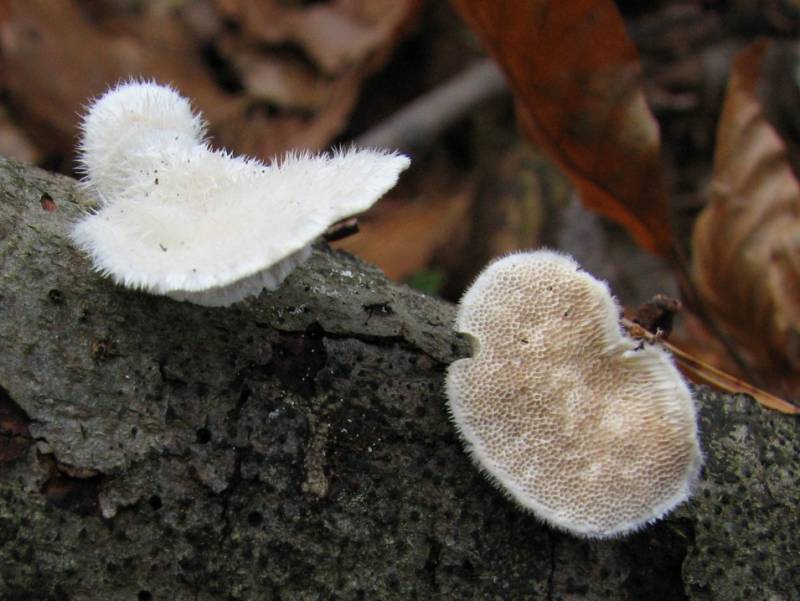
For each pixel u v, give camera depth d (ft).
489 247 0.68
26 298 0.38
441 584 0.39
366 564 0.38
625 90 0.47
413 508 0.39
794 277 0.51
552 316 0.38
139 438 0.37
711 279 0.53
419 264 0.69
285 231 0.35
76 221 0.39
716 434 0.41
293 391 0.39
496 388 0.38
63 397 0.37
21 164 0.40
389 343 0.40
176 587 0.37
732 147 0.52
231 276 0.35
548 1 0.45
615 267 0.67
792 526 0.40
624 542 0.39
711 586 0.39
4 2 0.70
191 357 0.38
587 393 0.38
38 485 0.37
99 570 0.37
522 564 0.39
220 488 0.38
